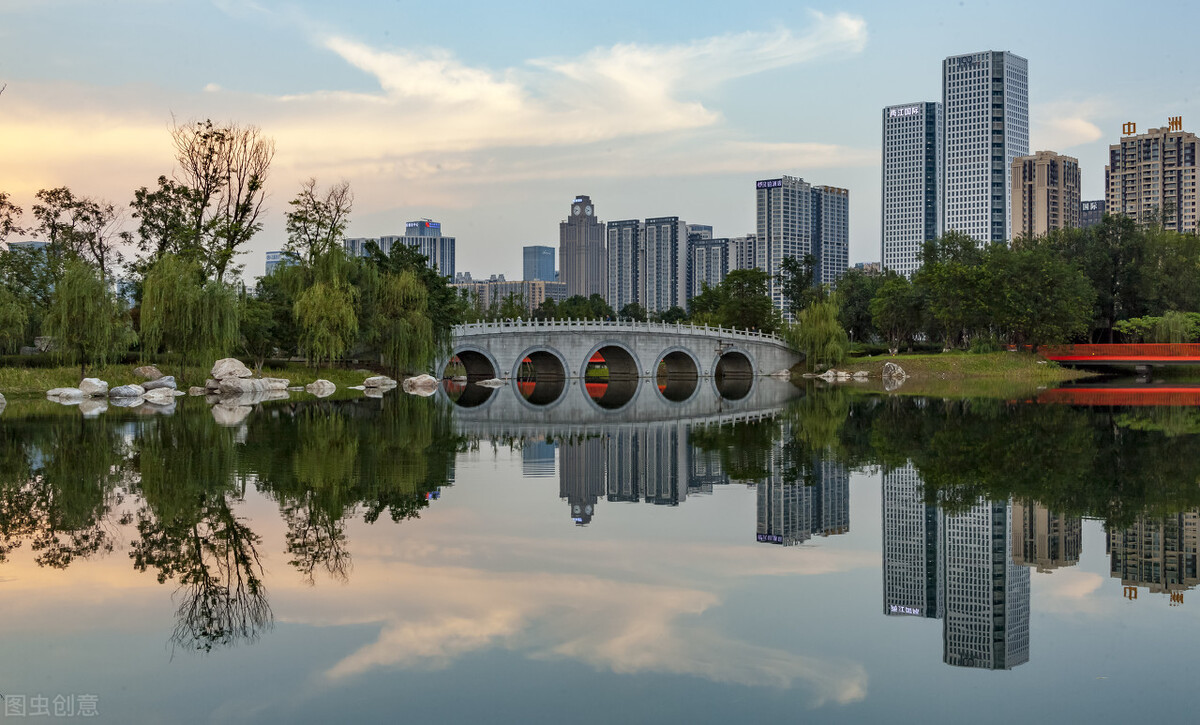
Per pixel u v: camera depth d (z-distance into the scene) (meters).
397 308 79.88
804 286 154.12
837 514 23.64
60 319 58.16
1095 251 119.56
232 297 64.69
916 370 107.06
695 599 16.16
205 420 44.44
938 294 116.12
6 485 25.73
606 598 16.06
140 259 78.56
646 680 12.45
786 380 112.31
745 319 133.50
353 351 83.69
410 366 81.38
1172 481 28.30
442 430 43.06
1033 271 107.81
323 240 79.12
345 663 12.95
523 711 11.44
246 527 20.91
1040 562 18.92
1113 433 41.78
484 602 15.77
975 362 107.31
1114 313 120.12
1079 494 26.16
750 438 41.59
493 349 96.31
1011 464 32.22
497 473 30.02
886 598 16.30
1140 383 98.00
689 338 109.25
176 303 62.09
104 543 19.30
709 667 12.94
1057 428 44.25
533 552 19.23
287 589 16.31
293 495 24.77
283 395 66.25
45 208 84.12
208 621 14.63
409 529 21.05
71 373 63.41
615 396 78.06
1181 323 105.50
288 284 77.50
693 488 27.62
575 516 23.03
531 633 14.23
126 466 29.20
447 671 12.68
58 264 77.69
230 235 75.12
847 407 61.53
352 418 47.25
